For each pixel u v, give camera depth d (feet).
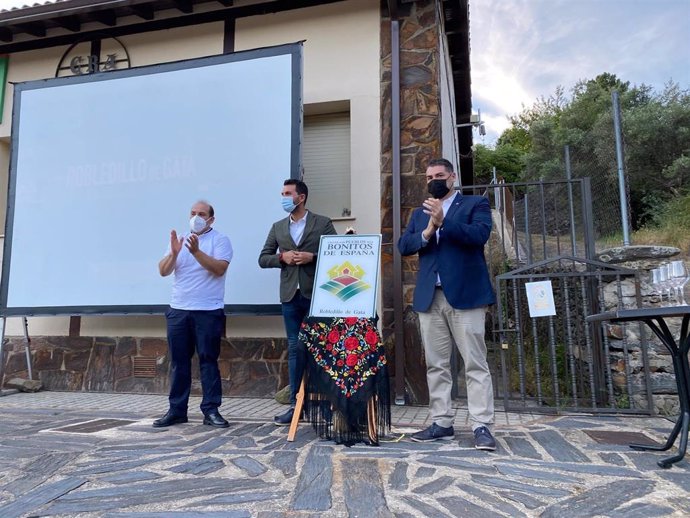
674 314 8.16
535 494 7.19
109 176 17.42
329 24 17.12
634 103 52.21
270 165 15.99
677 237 26.89
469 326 9.60
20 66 20.18
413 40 16.21
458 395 14.88
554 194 17.62
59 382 17.74
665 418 12.17
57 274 17.40
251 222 15.92
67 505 7.11
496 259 22.35
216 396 11.80
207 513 6.72
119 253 16.97
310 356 10.25
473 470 8.18
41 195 17.97
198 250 11.46
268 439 10.28
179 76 17.17
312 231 12.19
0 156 20.53
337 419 9.97
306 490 7.42
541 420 12.00
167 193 16.80
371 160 16.03
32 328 18.38
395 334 14.75
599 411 12.82
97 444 10.12
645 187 39.78
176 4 17.85
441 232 9.94
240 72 16.60
